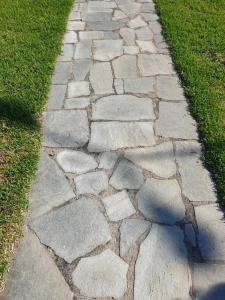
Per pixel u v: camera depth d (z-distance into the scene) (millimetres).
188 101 3666
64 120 3438
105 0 5590
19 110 3490
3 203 2705
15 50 4324
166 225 2613
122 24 4973
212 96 3654
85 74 4035
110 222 2629
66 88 3832
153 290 2291
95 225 2611
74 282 2326
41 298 2256
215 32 4680
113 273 2367
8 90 3730
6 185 2826
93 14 5215
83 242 2518
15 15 5016
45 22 4879
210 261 2428
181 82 3918
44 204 2734
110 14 5215
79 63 4211
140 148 3172
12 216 2631
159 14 5160
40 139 3229
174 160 3066
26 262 2408
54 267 2391
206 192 2826
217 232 2578
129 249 2482
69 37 4676
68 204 2736
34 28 4738
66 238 2537
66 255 2449
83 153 3123
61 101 3658
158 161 3059
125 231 2578
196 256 2451
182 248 2490
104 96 3734
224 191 2787
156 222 2631
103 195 2799
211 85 3805
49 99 3680
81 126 3379
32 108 3523
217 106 3535
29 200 2756
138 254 2457
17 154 3066
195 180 2910
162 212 2693
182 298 2264
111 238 2541
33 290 2287
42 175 2930
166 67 4148
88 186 2857
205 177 2934
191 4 5336
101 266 2398
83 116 3486
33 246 2490
